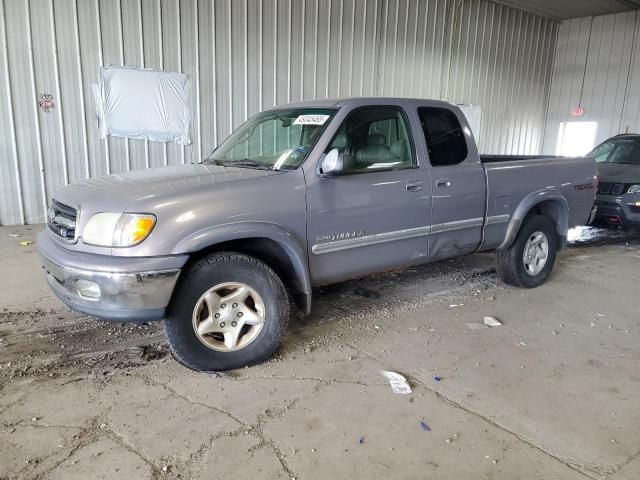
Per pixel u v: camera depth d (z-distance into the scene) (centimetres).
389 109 396
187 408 282
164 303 294
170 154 893
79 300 293
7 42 731
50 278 328
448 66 1272
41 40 753
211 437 256
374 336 387
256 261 326
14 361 335
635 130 1374
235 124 950
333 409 284
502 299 482
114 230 287
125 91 830
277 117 411
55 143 792
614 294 504
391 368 335
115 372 322
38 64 757
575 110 1498
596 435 264
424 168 407
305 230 345
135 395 295
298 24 984
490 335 395
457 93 1319
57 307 433
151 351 352
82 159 818
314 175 347
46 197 801
